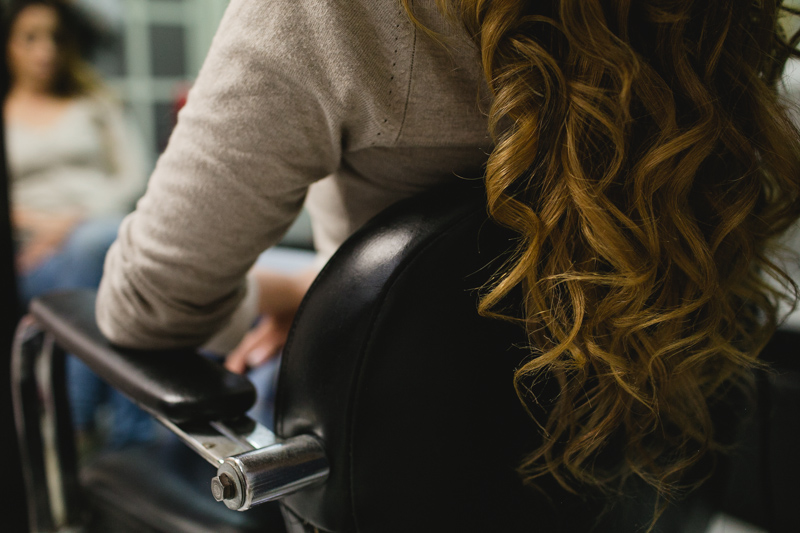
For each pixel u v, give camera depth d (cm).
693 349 44
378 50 36
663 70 37
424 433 40
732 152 40
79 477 69
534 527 45
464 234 39
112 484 65
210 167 38
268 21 36
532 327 41
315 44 35
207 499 61
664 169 37
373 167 43
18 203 166
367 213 47
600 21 34
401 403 39
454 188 42
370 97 37
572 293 39
